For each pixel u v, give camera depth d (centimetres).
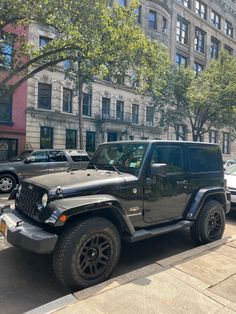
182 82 2303
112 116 2698
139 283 361
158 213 482
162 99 2366
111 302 319
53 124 2325
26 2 1044
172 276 382
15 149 2161
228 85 2095
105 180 423
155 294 337
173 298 330
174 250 527
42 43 2255
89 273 372
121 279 370
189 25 3453
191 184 538
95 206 377
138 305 314
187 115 2384
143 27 2856
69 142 2430
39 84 2275
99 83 2597
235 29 4275
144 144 488
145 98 2931
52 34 2261
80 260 364
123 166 489
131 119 2848
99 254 382
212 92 2091
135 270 405
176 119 2436
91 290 343
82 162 1234
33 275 419
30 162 1156
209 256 456
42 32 2225
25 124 2189
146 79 1322
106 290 343
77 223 370
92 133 2573
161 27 3012
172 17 3228
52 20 1114
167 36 3106
